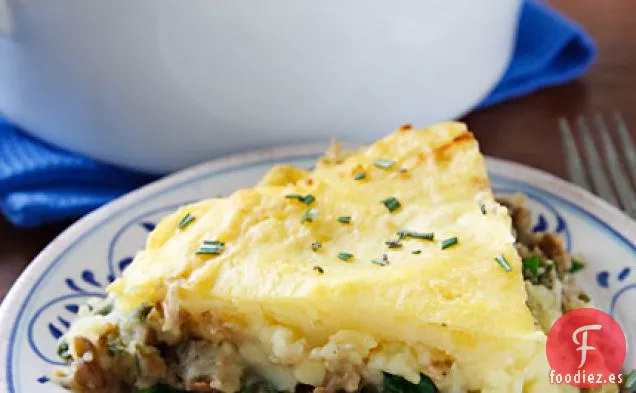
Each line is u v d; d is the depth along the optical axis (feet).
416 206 1.36
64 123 1.62
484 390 1.26
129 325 1.31
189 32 1.49
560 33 1.87
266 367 1.30
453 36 1.59
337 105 1.59
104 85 1.55
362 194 1.37
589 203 1.54
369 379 1.28
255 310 1.28
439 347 1.25
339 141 1.63
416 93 1.62
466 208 1.35
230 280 1.28
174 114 1.58
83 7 1.48
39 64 1.55
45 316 1.41
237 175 1.60
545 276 1.39
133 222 1.53
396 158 1.43
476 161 1.40
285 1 1.48
